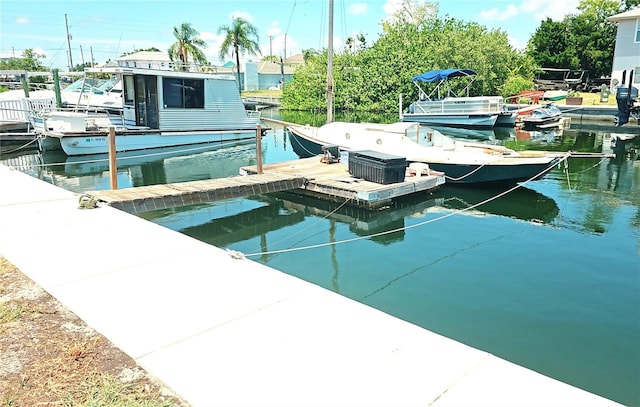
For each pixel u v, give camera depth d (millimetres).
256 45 46500
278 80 67500
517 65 37969
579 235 8070
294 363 2799
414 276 6363
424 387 2576
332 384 2598
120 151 16578
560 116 26375
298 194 10750
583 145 19109
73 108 19172
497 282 6141
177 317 3365
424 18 46375
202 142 19062
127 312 3432
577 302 5539
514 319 5141
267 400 2453
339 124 13734
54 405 2344
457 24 37688
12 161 15453
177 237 5340
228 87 19641
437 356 2896
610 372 4133
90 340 3014
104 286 3908
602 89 31547
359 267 6695
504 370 2752
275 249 7574
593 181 12414
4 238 5227
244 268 4375
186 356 2854
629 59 30469
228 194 9148
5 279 4035
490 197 10773
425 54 35969
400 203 10195
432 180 10555
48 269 4285
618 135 22312
